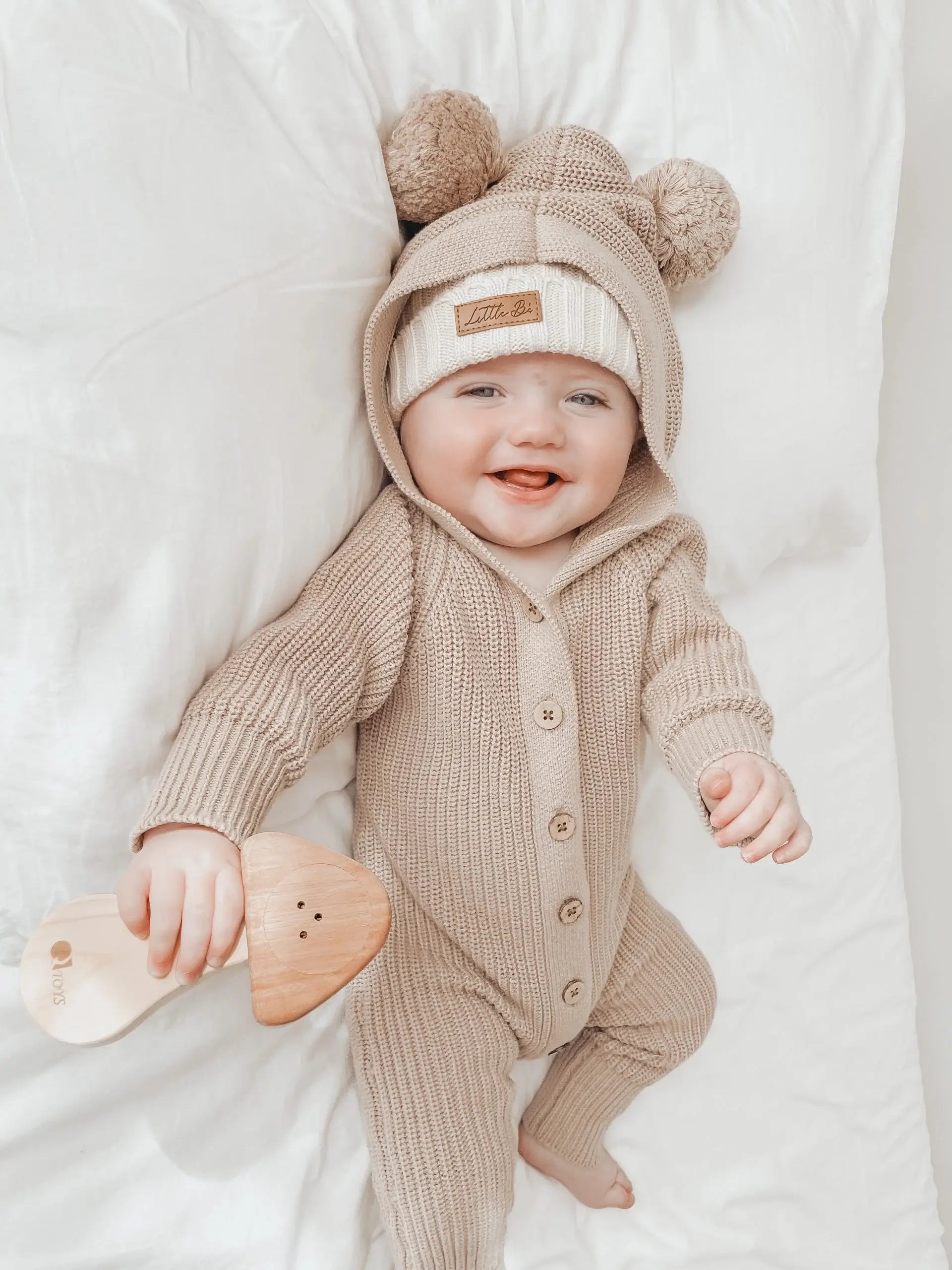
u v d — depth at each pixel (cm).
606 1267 104
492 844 90
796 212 113
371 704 89
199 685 78
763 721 88
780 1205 113
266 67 82
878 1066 123
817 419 115
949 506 141
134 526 72
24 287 68
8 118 68
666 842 117
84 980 68
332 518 87
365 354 87
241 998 86
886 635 132
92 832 74
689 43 112
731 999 118
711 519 112
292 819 93
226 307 76
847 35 121
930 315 142
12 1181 75
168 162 73
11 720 71
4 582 70
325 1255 85
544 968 93
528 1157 105
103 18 71
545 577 96
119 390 70
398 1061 88
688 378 110
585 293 88
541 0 104
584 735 94
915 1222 120
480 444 88
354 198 86
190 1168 82
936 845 143
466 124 91
